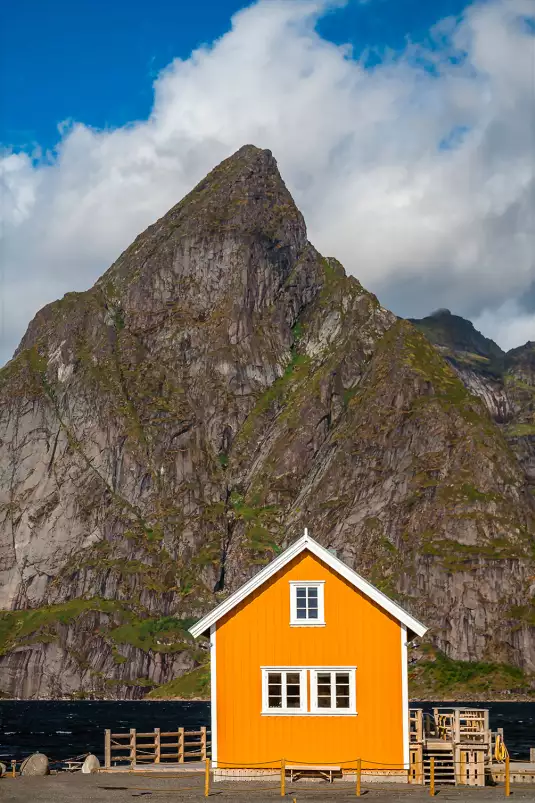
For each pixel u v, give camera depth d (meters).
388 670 59.22
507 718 188.25
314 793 54.50
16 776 68.25
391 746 58.66
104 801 53.53
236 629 60.97
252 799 52.78
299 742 59.25
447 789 56.81
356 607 60.12
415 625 59.34
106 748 69.94
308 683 59.81
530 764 67.50
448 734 64.19
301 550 61.09
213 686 60.53
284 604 60.78
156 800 53.44
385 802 51.12
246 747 59.69
